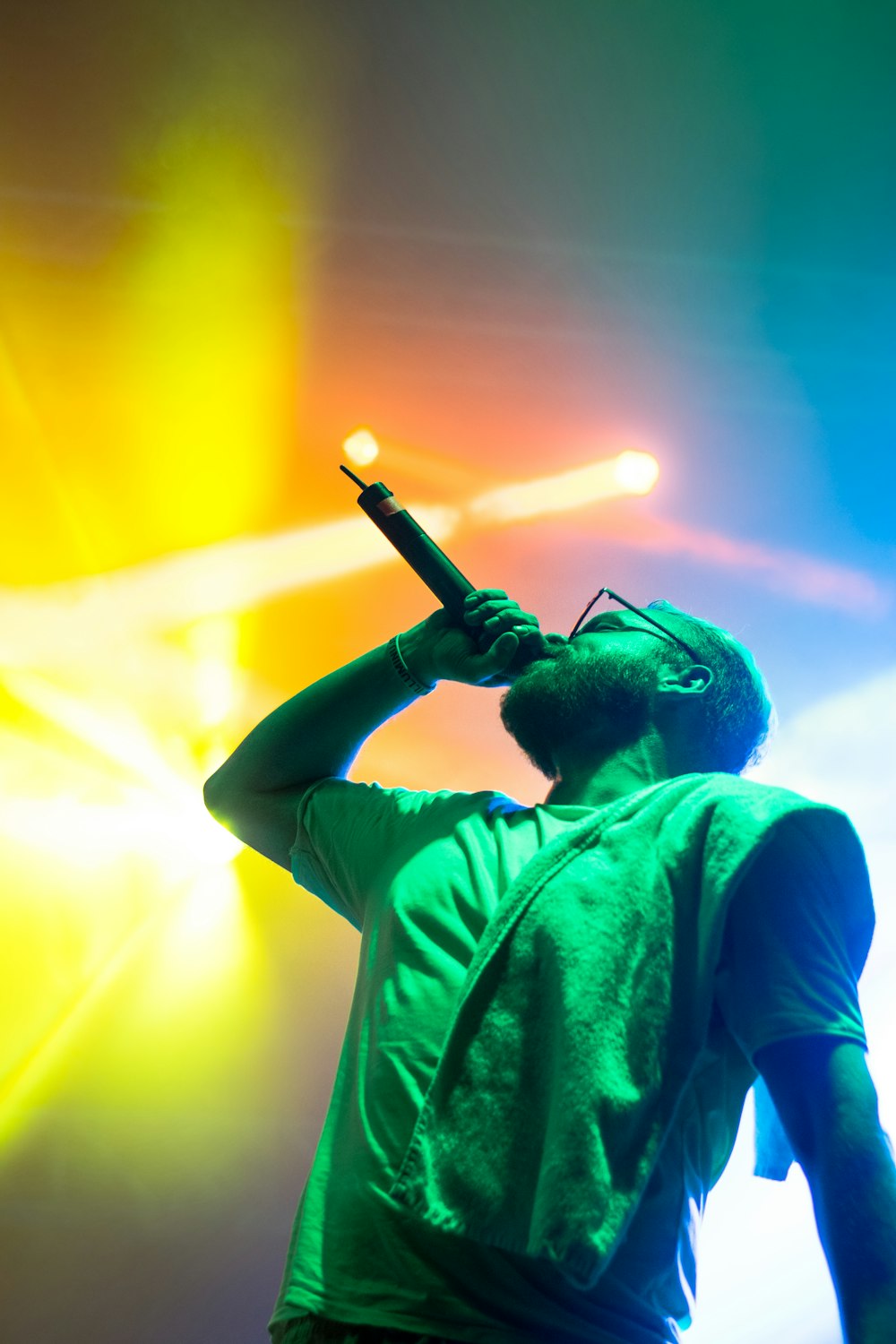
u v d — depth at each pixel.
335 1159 1.27
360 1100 1.27
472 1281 1.13
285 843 1.84
